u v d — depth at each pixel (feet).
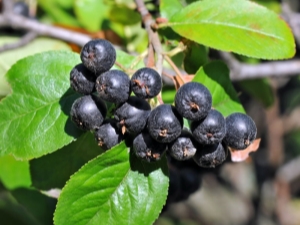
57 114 0.72
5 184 0.90
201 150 0.64
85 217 0.67
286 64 1.10
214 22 0.76
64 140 0.71
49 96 0.72
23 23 1.05
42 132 0.71
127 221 0.68
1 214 1.02
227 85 0.75
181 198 0.86
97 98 0.64
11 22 1.05
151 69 0.62
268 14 0.75
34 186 0.78
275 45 0.74
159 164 0.68
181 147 0.63
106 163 0.67
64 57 0.74
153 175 0.68
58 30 1.06
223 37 0.75
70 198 0.66
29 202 0.89
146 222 0.68
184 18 0.77
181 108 0.60
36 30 1.05
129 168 0.68
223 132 0.62
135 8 0.97
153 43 0.73
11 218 1.02
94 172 0.67
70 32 1.07
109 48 0.63
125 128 0.62
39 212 0.89
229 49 0.74
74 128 0.71
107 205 0.67
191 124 0.62
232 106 0.75
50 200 0.89
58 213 0.66
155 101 0.66
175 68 0.71
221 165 0.85
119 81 0.61
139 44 1.09
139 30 1.09
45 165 0.78
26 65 0.73
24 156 0.70
